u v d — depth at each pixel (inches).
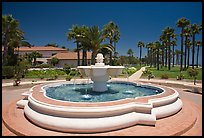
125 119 284.0
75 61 2381.9
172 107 349.1
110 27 1788.9
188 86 792.9
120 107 287.4
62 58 2377.0
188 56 2117.4
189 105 431.5
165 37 2319.1
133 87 587.8
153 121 291.1
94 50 1359.5
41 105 296.7
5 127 303.7
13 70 1107.9
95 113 273.0
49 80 995.9
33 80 973.2
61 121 270.5
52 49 3038.9
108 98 423.2
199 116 359.6
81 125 264.2
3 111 380.5
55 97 430.0
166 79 1127.6
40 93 390.6
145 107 301.1
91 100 401.4
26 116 337.4
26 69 1235.2
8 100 514.3
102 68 460.8
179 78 1098.7
